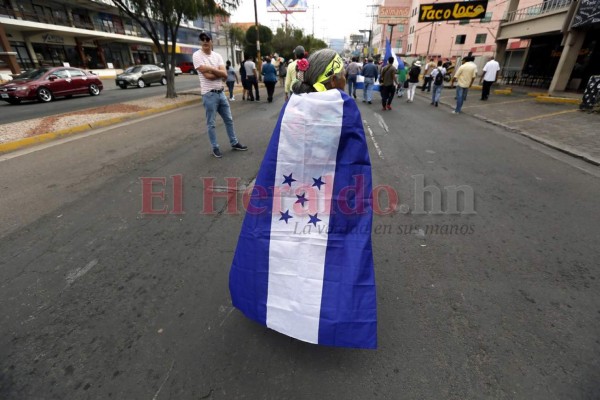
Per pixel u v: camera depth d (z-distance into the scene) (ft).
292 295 5.63
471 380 5.35
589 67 44.65
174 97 42.09
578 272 8.07
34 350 5.97
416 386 5.27
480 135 22.54
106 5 98.84
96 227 10.35
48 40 87.71
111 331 6.39
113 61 112.78
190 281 7.83
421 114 31.48
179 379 5.42
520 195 12.59
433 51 130.62
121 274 8.10
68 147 19.66
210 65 15.67
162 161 16.74
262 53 125.90
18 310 6.94
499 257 8.71
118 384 5.34
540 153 18.17
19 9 79.92
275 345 6.07
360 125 5.39
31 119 27.66
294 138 5.39
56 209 11.59
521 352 5.85
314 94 5.37
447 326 6.45
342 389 5.24
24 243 9.46
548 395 5.09
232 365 5.67
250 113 31.58
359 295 5.38
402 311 6.85
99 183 13.94
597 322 6.53
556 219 10.73
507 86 57.16
